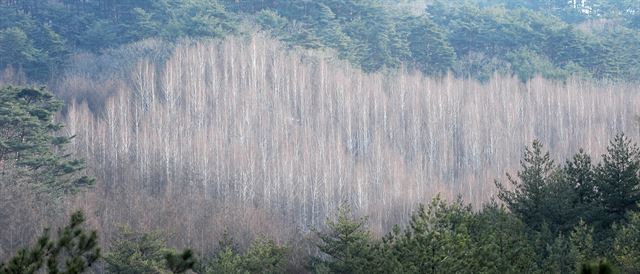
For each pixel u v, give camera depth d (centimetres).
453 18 16575
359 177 7106
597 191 2438
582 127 9650
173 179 7100
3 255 4378
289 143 8419
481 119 9875
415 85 10644
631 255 1642
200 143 7488
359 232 2864
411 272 1443
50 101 6025
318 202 7188
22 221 4759
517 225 1969
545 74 12306
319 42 12088
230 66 10500
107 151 7519
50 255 861
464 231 1603
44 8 14850
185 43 11312
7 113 5406
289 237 5097
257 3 14712
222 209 5772
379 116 10006
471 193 6981
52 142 5762
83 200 5394
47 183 5278
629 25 17350
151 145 7600
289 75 10481
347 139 9562
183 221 5228
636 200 2266
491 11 15475
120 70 11006
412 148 9525
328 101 10062
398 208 6856
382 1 16938
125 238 3572
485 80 12900
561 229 2244
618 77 12725
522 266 1590
